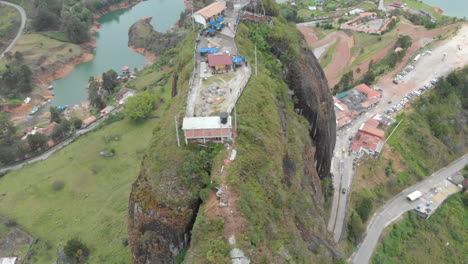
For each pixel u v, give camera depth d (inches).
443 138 4158.5
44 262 2773.1
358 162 3708.2
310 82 2743.6
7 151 4030.5
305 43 3120.1
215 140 1870.1
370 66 5270.7
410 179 3715.6
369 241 3127.5
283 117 2335.1
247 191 1688.0
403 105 4416.8
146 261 1763.0
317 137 2810.0
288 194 1945.1
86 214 3176.7
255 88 2258.9
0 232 3002.0
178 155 1822.1
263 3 3262.8
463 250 3245.6
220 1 3270.2
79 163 3764.8
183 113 2055.9
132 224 1831.9
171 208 1705.2
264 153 1889.8
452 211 3508.9
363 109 4365.2
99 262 2640.3
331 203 3297.2
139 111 4227.4
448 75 4722.0
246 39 2805.1
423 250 3152.1
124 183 3496.6
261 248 1567.4
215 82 2330.2
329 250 2001.7
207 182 1736.0
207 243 1531.7
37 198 3368.6
